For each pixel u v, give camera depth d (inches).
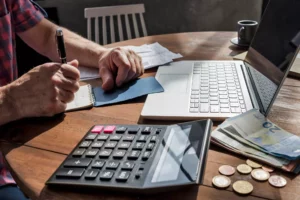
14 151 24.0
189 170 17.7
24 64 77.9
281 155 20.2
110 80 32.5
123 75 32.4
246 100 27.4
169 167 18.4
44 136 25.5
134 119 27.0
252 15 79.6
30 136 25.7
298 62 34.8
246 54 37.4
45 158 22.8
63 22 84.7
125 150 20.6
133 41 49.1
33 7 42.4
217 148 22.3
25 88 27.4
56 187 19.4
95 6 81.7
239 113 25.5
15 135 26.0
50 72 27.8
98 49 38.2
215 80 31.9
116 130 23.2
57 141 24.7
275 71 25.7
